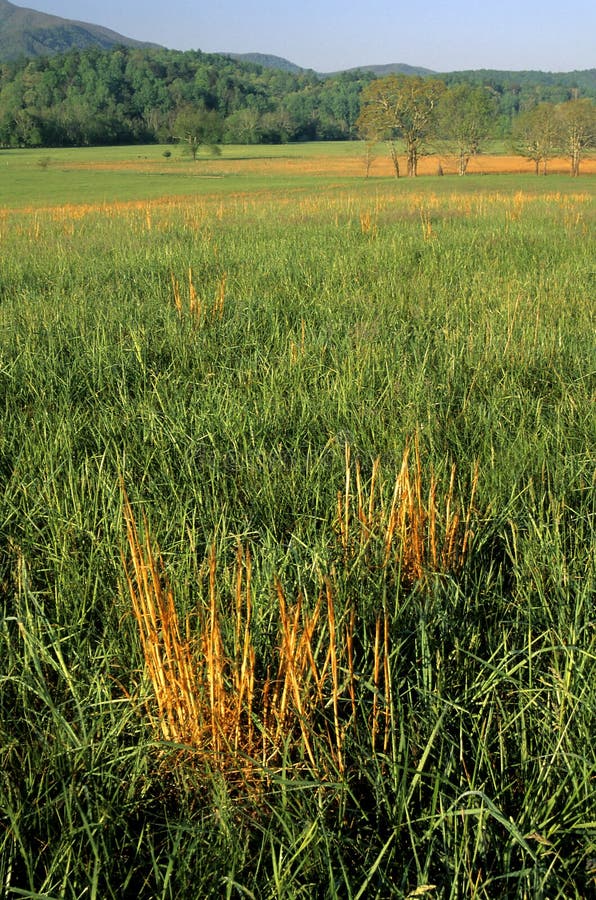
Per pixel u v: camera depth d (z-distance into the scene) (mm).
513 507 3916
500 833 2316
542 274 10805
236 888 2100
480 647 3033
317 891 2117
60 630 3008
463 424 5129
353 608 2848
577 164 88812
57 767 2385
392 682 2766
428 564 3305
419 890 1944
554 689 2660
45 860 2201
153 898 2121
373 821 2375
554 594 3205
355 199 36312
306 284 10297
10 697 2771
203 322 7996
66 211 33344
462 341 7051
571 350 6773
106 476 4156
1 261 13516
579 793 2314
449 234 16547
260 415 5363
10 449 4762
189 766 2475
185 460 4457
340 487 4219
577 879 2174
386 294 9492
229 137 195750
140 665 2875
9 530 3812
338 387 5789
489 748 2566
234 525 3820
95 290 10109
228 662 2691
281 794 2359
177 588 3107
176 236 17750
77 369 6422
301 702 2471
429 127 90875
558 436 4766
